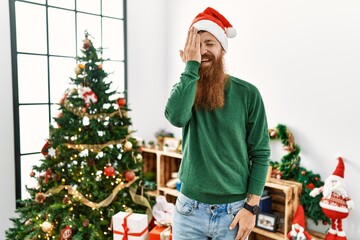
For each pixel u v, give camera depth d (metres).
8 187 2.49
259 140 1.24
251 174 1.25
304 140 2.45
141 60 3.31
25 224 2.10
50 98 2.76
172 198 3.06
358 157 2.18
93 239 1.94
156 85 3.46
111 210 2.12
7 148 2.47
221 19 1.27
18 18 2.52
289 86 2.51
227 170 1.19
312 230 2.42
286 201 2.25
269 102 2.64
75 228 2.02
